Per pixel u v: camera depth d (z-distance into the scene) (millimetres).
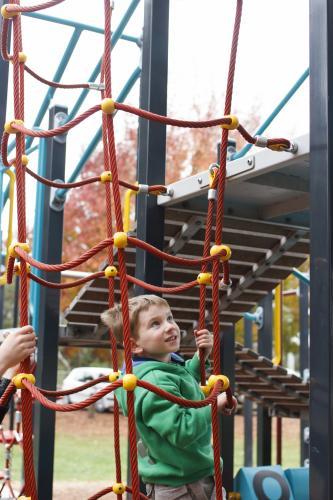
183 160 14977
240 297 5078
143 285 2705
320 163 2396
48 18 4590
